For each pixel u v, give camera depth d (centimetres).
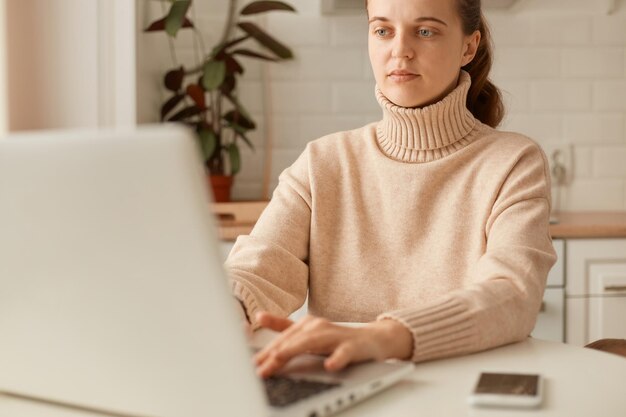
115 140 64
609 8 293
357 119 296
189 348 70
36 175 67
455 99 150
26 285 74
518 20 295
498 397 86
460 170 151
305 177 161
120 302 71
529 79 296
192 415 73
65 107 244
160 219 65
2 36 234
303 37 295
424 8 142
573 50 296
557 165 297
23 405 85
